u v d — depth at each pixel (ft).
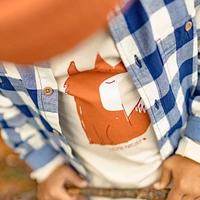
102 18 1.08
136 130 2.86
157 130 2.83
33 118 3.22
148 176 3.34
